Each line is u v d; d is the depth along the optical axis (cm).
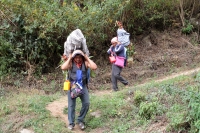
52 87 855
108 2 1039
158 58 1106
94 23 1014
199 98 482
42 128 556
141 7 1237
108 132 538
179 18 1347
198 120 451
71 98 551
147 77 985
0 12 888
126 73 1006
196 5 1375
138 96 599
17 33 899
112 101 640
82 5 1139
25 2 912
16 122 582
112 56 807
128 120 560
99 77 972
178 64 1066
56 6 946
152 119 532
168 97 593
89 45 1036
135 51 1179
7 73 870
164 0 1300
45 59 948
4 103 672
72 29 970
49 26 898
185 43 1232
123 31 907
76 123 585
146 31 1284
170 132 482
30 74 888
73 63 539
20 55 901
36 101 684
